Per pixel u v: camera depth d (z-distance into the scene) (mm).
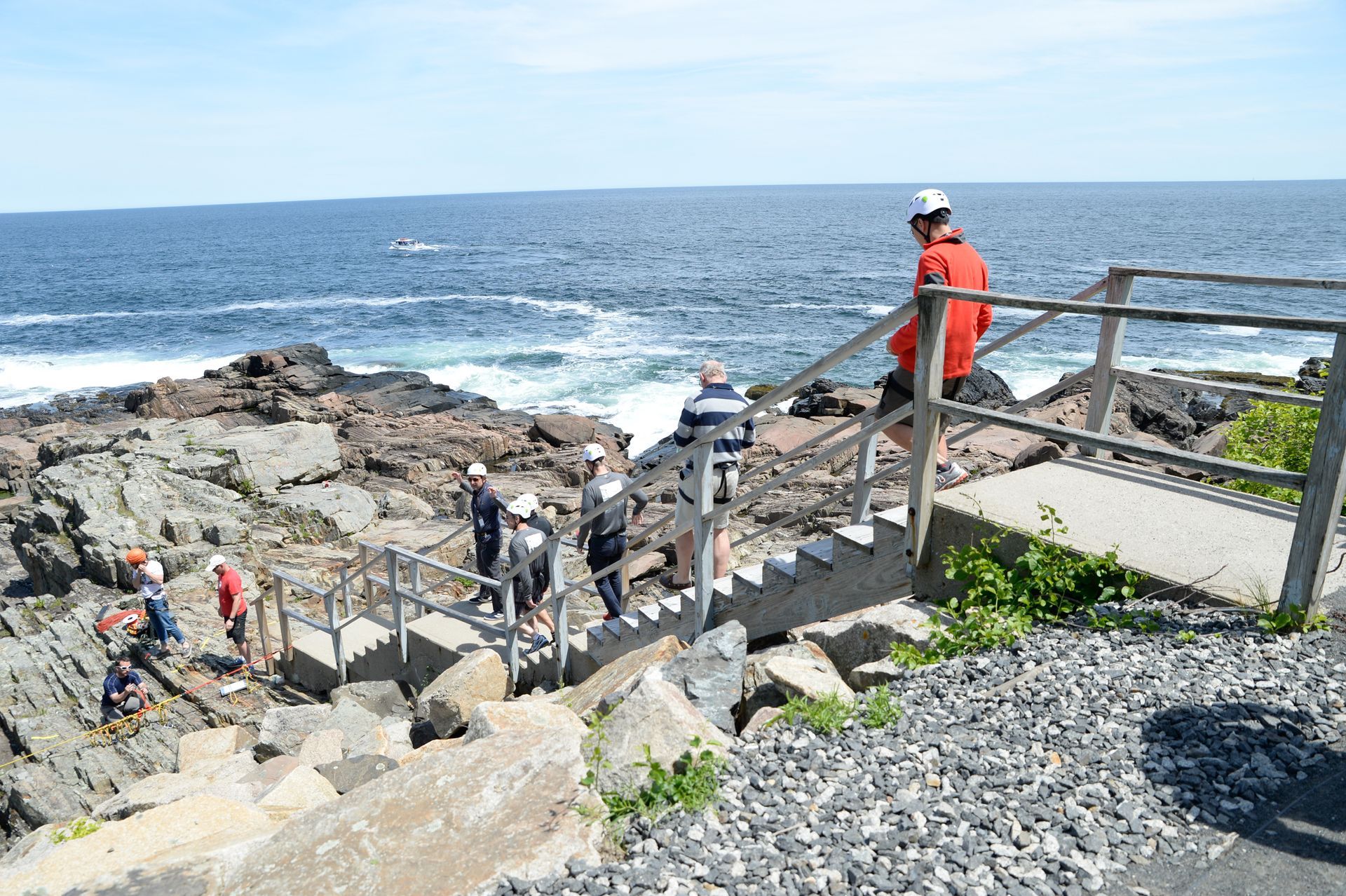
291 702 11031
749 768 3574
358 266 117750
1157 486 4973
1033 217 191750
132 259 141750
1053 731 3449
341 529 18328
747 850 3037
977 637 4199
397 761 5965
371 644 9977
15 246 187750
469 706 7297
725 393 6398
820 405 28281
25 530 20734
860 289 81188
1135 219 177000
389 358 54062
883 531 4812
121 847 4008
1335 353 3340
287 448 23234
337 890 3188
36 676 13453
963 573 4484
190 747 9227
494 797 3533
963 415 4254
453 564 15250
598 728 3859
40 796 10422
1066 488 4938
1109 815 2994
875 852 2943
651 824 3262
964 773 3299
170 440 24172
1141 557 4172
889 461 17781
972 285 4801
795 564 5531
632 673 5320
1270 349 46250
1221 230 142125
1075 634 4098
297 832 3535
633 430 37562
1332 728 3221
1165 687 3572
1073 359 44438
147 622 13195
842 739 3686
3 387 48656
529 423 34531
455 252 139500
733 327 61562
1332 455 3422
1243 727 3275
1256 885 2656
